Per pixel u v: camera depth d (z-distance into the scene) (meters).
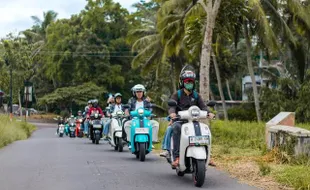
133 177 9.96
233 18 23.20
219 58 40.94
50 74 64.00
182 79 9.76
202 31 24.27
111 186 8.86
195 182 8.98
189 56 35.38
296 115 35.34
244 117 42.12
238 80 53.66
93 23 61.81
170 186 8.96
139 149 13.09
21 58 55.09
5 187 8.77
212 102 9.78
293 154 11.55
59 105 64.50
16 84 55.12
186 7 30.56
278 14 33.44
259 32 31.52
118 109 16.78
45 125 62.06
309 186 8.30
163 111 51.53
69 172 10.59
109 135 16.61
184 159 9.25
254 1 23.36
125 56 62.78
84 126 25.86
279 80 38.47
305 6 33.53
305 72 38.06
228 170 10.98
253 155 13.69
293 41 34.09
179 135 9.44
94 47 60.44
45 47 66.50
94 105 20.95
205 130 9.09
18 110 70.19
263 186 8.93
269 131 13.12
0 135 19.31
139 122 13.17
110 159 13.35
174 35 32.38
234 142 17.66
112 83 61.75
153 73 58.88
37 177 9.88
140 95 13.91
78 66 60.34
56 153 15.05
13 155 14.39
